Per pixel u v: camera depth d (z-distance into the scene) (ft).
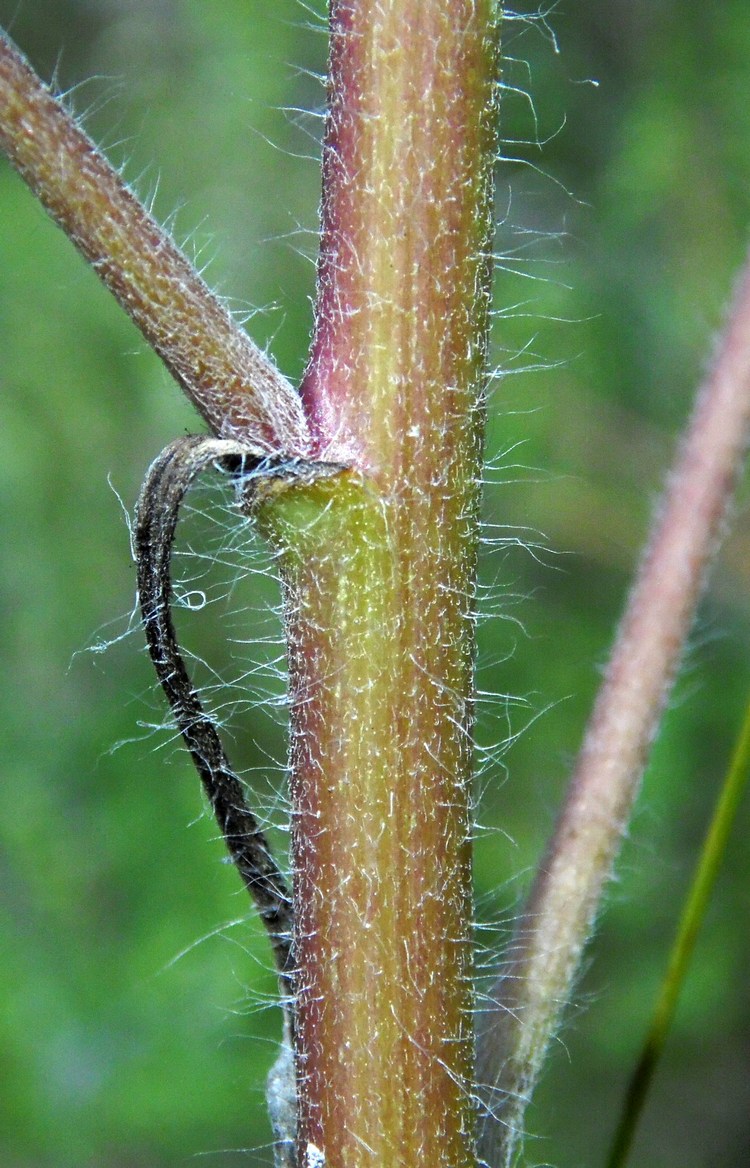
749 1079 0.86
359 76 0.28
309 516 0.28
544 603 0.85
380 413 0.28
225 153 0.87
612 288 0.86
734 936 0.85
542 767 0.81
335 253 0.28
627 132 0.90
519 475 0.83
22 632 0.86
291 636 0.29
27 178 0.28
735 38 0.89
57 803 0.82
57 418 0.88
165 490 0.28
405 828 0.29
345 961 0.29
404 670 0.28
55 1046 0.72
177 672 0.29
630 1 0.92
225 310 0.28
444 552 0.28
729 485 0.34
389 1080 0.29
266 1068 0.71
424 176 0.28
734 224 0.87
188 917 0.76
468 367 0.28
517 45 0.90
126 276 0.28
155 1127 0.71
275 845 0.48
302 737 0.29
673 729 0.83
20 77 0.28
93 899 0.78
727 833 0.33
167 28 0.92
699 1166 0.83
